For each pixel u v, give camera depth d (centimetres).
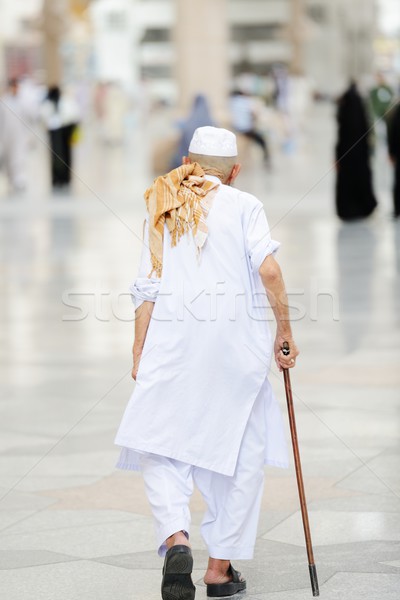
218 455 834
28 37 12812
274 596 845
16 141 4319
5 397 1470
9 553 940
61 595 852
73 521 1014
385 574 878
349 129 3306
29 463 1184
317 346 1741
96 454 1213
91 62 11919
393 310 2006
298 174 4781
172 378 832
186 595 778
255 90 9294
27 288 2339
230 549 845
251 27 18212
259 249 834
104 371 1611
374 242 2872
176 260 842
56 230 3272
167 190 851
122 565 910
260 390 854
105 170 5153
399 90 5784
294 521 1000
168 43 19038
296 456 848
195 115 3594
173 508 812
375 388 1464
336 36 15238
